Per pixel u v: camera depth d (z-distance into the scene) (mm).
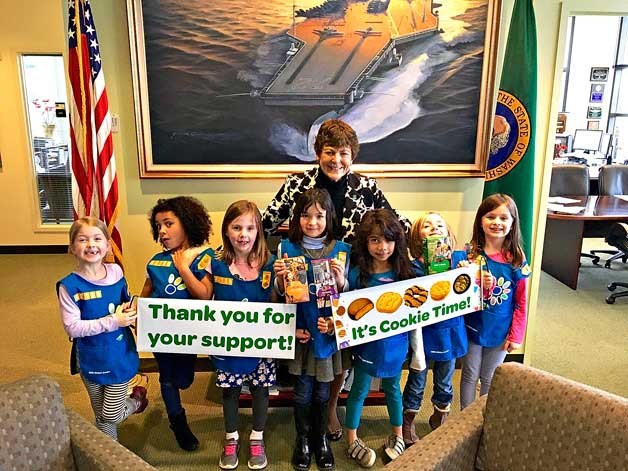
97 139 2287
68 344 3146
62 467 1311
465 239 2748
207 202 2604
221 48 2406
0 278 4410
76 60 2230
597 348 3154
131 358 1894
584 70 7246
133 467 1230
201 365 2836
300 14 2393
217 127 2496
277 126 2518
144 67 2395
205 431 2291
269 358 1954
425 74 2500
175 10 2344
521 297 2047
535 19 2371
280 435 2258
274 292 1893
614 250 5344
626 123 7113
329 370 1918
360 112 2525
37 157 5043
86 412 2424
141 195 2580
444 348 2023
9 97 4820
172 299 1839
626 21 6969
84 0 2193
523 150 2418
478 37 2471
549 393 1291
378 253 1833
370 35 2438
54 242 5184
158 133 2479
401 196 2668
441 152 2604
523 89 2373
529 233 2488
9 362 2912
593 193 5660
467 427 1398
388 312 1868
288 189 2141
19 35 4672
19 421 1238
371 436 2258
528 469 1287
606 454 1154
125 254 2643
